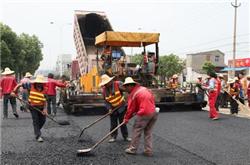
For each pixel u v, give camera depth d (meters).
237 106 13.13
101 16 18.98
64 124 10.52
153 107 6.80
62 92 15.38
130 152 6.93
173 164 6.22
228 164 6.25
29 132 9.44
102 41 13.91
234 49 30.80
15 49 41.97
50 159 6.56
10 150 7.32
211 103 11.69
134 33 13.83
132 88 6.85
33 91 8.25
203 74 60.50
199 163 6.29
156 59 14.44
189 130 9.56
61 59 29.52
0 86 12.50
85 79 15.18
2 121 11.51
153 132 9.27
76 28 18.41
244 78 16.27
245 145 7.73
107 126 10.35
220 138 8.48
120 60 14.34
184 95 14.36
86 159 6.56
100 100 13.21
